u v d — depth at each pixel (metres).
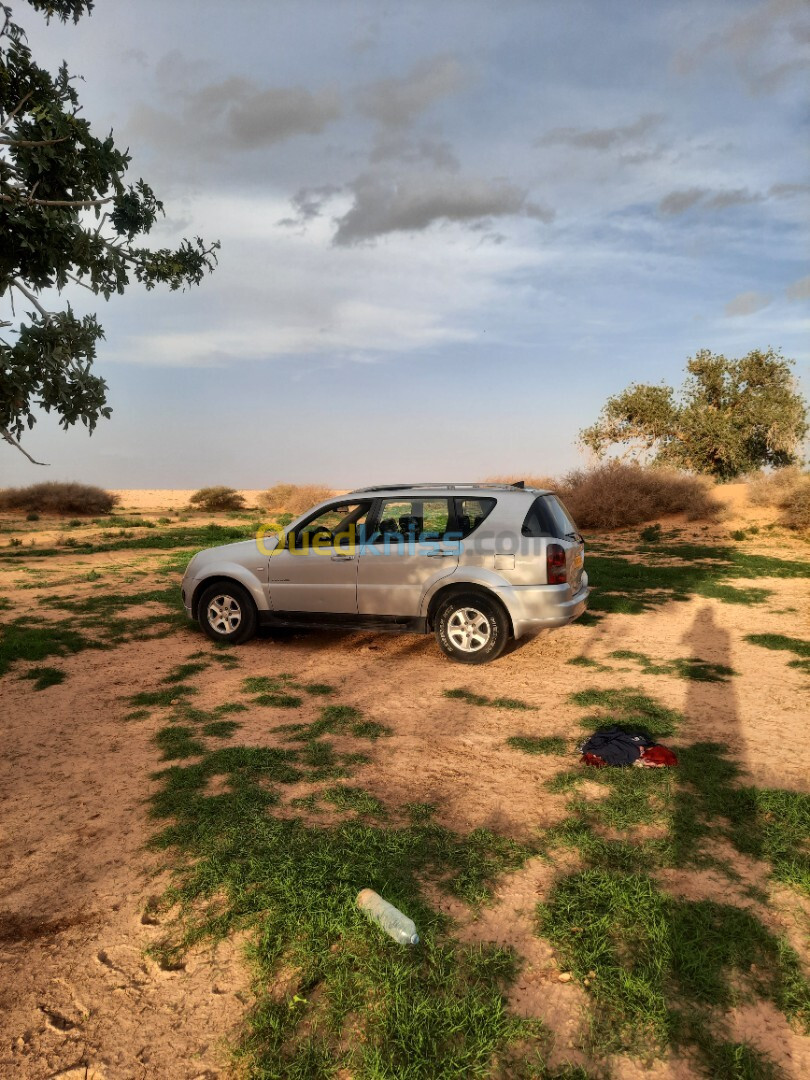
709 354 34.97
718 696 6.14
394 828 3.75
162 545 19.08
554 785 4.30
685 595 11.29
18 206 5.49
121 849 3.64
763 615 9.71
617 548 17.83
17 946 2.90
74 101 6.15
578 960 2.73
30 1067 2.29
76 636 8.48
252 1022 2.44
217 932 2.93
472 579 7.14
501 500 7.35
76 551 17.77
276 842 3.59
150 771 4.62
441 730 5.35
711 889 3.21
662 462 34.12
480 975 2.63
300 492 37.12
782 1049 2.32
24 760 4.86
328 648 8.06
